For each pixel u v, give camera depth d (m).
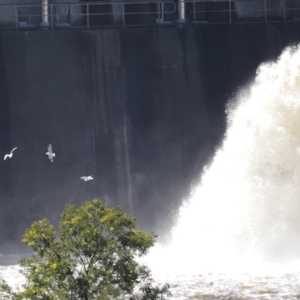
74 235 81.12
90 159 179.88
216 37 187.38
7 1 192.00
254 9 196.88
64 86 181.25
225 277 121.94
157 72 184.75
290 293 106.88
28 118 179.12
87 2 194.38
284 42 189.38
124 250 81.25
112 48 183.62
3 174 176.88
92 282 79.50
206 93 185.38
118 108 182.25
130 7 196.50
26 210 176.38
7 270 138.50
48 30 183.25
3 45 180.38
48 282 78.25
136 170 181.00
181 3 191.38
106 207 82.44
